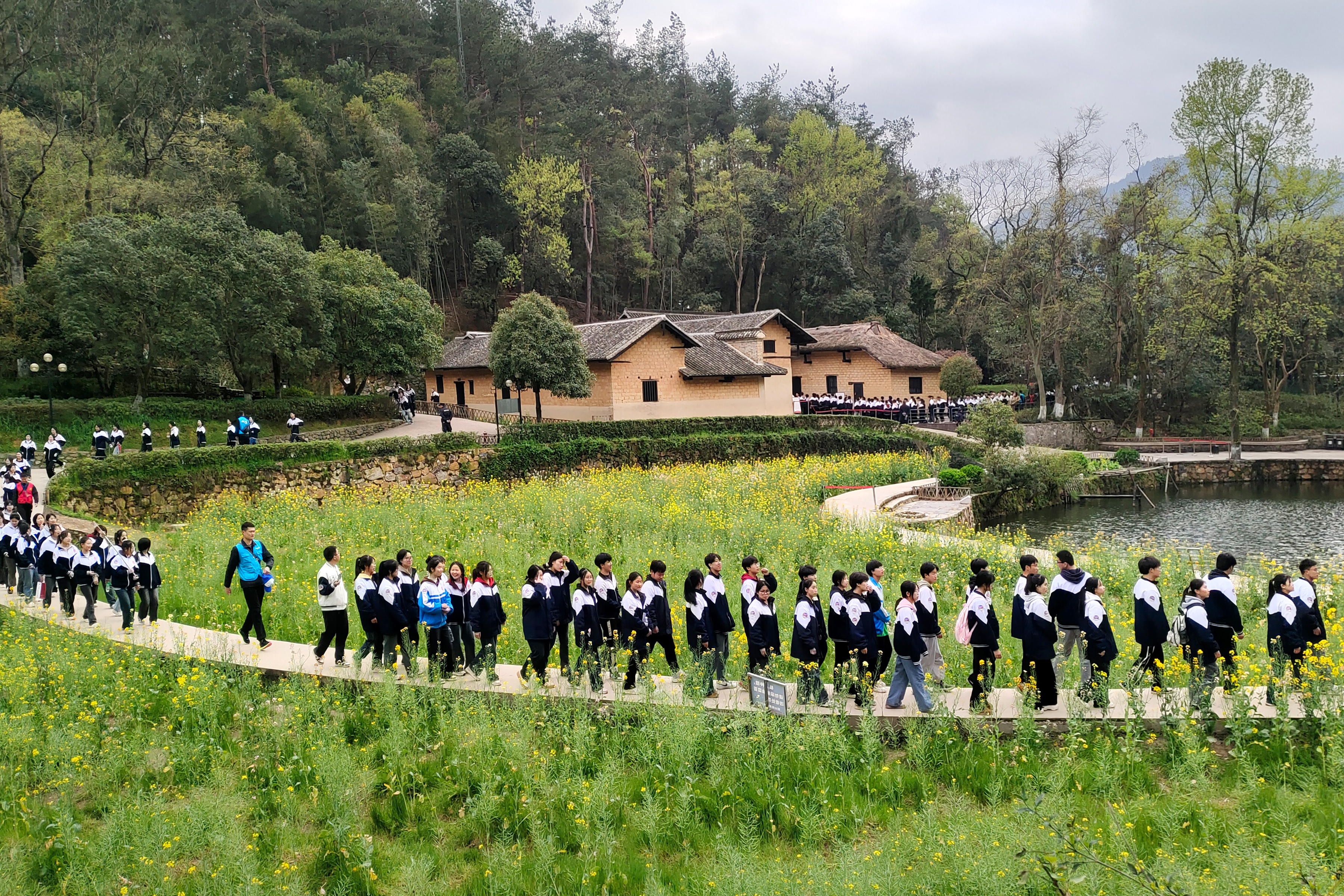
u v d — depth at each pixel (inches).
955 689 439.2
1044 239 2121.1
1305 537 1123.3
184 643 520.7
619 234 2851.9
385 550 829.2
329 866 315.3
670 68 3654.0
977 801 341.1
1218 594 396.8
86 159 1739.7
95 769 374.3
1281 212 1702.8
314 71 2731.3
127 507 1069.1
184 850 317.4
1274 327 1745.8
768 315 1987.0
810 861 296.8
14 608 624.4
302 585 673.0
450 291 2770.7
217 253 1433.3
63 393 1517.0
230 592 580.7
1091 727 382.3
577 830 328.8
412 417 1738.4
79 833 330.0
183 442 1417.3
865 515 1031.0
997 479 1355.8
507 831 329.1
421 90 2967.5
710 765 371.6
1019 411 2167.8
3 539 691.4
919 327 2763.3
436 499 1116.5
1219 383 2285.9
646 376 1755.7
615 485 1163.3
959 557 821.2
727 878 282.8
